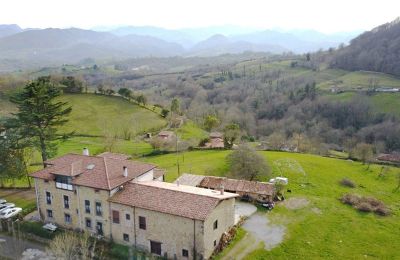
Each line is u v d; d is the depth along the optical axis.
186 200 44.09
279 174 72.88
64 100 142.62
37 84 64.56
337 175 75.31
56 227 50.44
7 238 50.16
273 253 45.12
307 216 55.62
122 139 112.44
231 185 61.97
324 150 113.12
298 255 44.91
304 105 163.38
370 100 151.00
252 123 159.75
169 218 43.06
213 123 130.75
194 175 65.69
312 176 73.31
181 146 98.81
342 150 124.75
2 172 63.25
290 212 56.81
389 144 123.44
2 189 67.00
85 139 109.94
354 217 56.00
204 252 42.19
